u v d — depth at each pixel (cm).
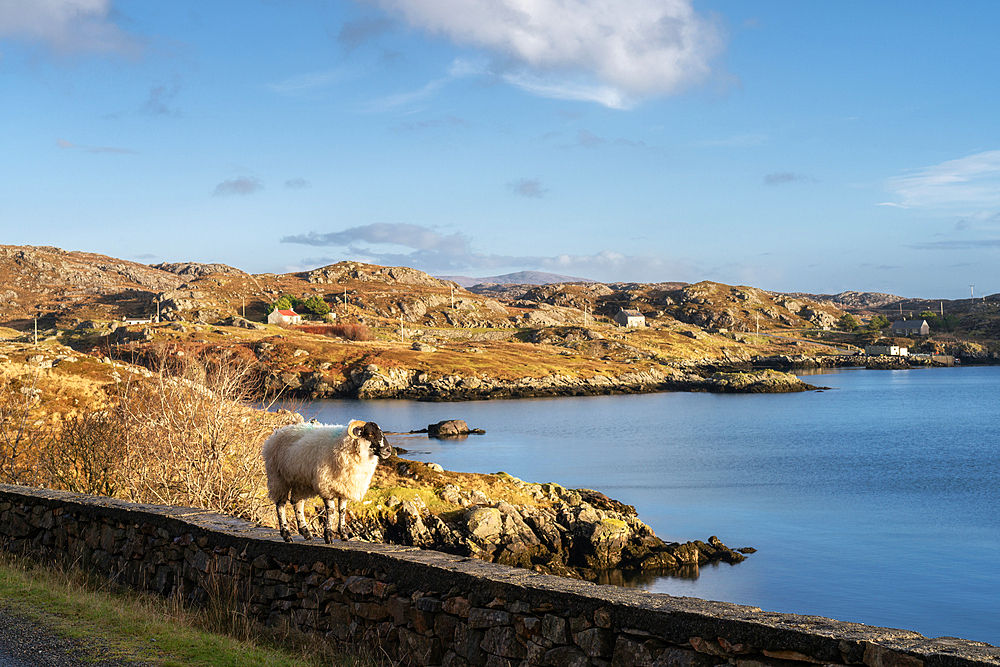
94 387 3381
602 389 17562
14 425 2372
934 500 5775
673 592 3494
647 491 6072
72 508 1189
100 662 714
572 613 617
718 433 10344
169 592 1002
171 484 2027
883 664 461
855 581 3694
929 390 17962
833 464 7606
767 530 4728
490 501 4025
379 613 767
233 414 2089
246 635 831
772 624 514
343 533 919
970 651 447
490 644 670
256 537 918
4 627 819
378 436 884
